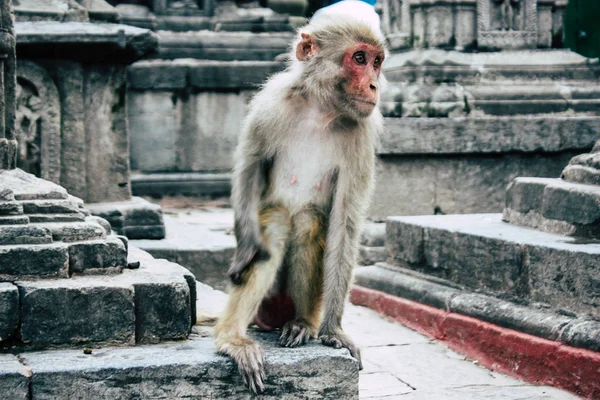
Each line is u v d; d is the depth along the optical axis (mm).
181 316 4059
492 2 10047
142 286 4008
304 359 3809
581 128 9695
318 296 4387
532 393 5320
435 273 7301
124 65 9055
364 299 8086
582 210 6191
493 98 9719
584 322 5418
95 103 8938
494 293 6430
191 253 8094
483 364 6133
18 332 3838
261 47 14047
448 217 7910
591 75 10203
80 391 3596
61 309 3879
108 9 10078
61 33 8438
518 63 9992
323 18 4453
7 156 5020
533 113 9789
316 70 4324
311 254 4348
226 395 3732
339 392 3832
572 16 14531
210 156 13711
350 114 4262
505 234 6539
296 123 4371
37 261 4027
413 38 10047
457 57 9852
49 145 8750
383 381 5680
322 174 4383
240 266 4086
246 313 4047
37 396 3555
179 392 3693
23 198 4387
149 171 13469
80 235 4230
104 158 9016
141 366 3654
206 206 13570
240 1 14719
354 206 4324
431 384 5605
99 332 3928
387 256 8156
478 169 9500
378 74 4367
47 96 8719
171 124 13516
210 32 14031
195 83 13492
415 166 9352
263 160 4336
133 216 8641
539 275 5930
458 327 6504
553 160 9711
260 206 4391
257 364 3721
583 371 5230
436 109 9508
